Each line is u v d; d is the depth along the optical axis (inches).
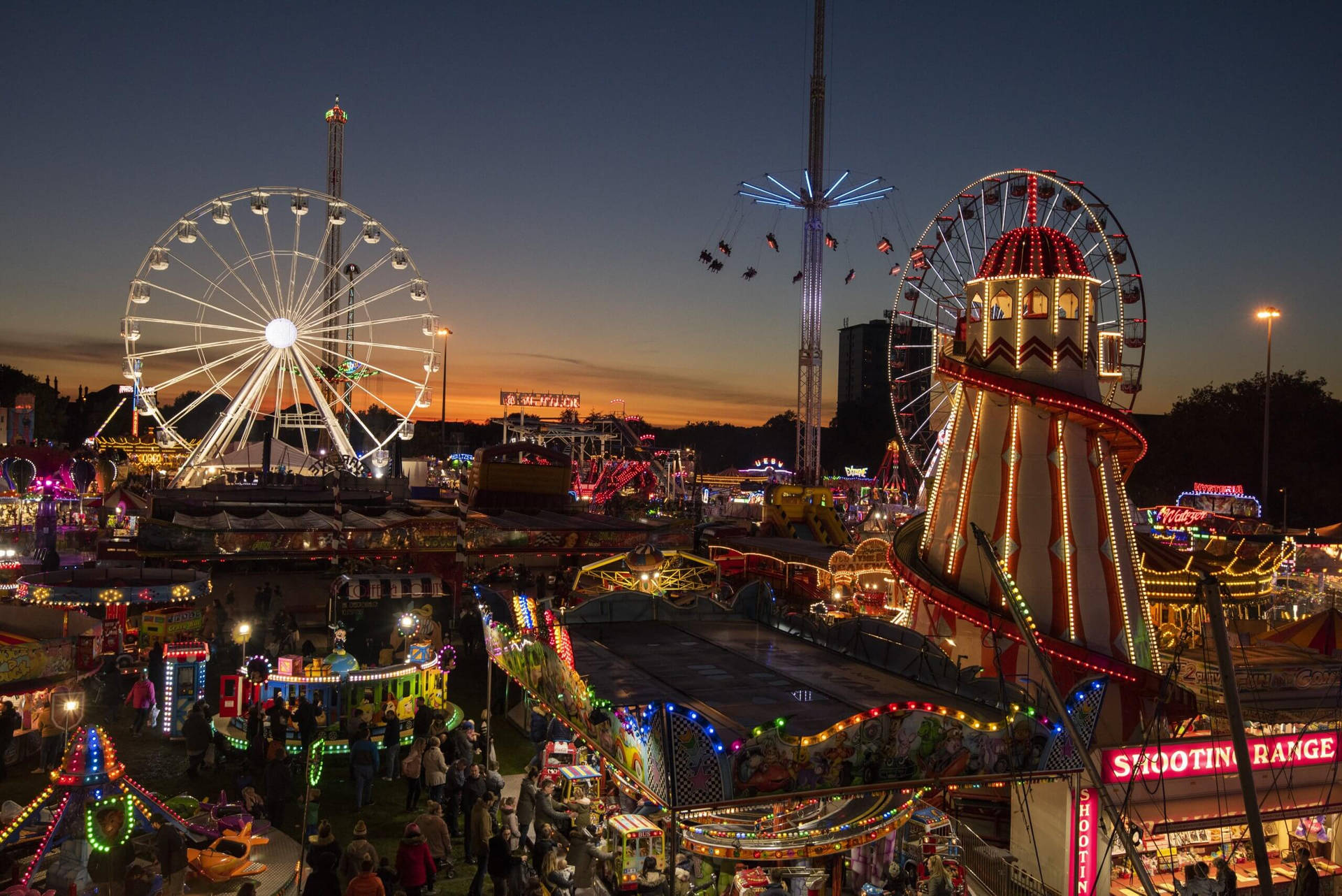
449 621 1250.0
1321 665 724.7
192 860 505.4
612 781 629.3
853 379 7190.0
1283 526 2044.8
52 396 4347.9
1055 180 773.3
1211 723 650.2
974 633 671.1
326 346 2146.9
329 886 459.8
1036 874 550.3
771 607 775.1
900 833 559.5
